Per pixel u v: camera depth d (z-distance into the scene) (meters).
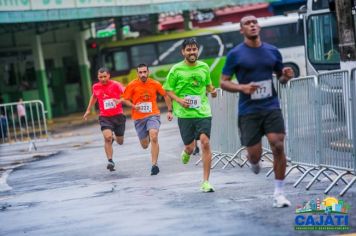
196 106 14.27
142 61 59.16
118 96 20.11
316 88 13.53
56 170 22.06
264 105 11.24
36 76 55.22
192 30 58.25
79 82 64.19
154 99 18.50
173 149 24.92
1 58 57.91
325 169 13.51
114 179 18.16
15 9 43.44
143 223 11.27
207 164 14.15
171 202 13.16
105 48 59.56
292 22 54.69
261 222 10.47
